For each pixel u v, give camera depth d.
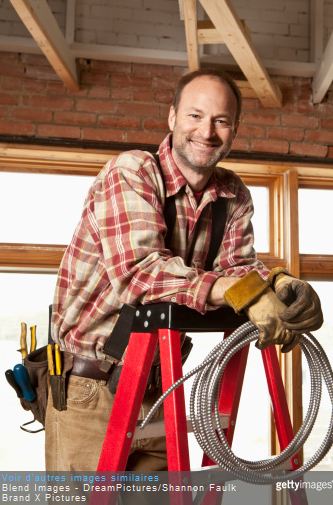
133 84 3.38
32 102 3.27
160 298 1.11
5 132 3.22
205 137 1.35
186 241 1.43
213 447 1.07
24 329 2.17
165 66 3.42
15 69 3.28
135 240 1.19
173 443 1.04
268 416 3.34
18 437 3.06
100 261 1.39
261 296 1.01
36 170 3.30
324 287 3.53
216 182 1.49
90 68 3.35
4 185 3.28
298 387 3.28
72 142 3.22
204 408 1.09
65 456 1.47
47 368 1.61
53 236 3.29
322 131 3.52
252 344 3.39
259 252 3.48
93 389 1.46
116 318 1.42
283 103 3.50
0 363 3.13
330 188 3.61
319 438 3.29
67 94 3.31
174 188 1.38
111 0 3.42
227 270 1.44
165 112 3.38
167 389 1.06
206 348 3.30
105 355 1.44
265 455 3.31
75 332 1.45
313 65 3.47
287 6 3.58
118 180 1.29
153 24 3.44
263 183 3.55
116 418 1.16
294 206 3.44
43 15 2.67
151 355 1.15
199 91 1.37
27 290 3.21
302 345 1.18
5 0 3.30
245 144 3.42
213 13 2.60
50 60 2.94
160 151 1.44
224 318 1.14
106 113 3.33
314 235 3.56
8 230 3.24
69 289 1.47
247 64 3.00
